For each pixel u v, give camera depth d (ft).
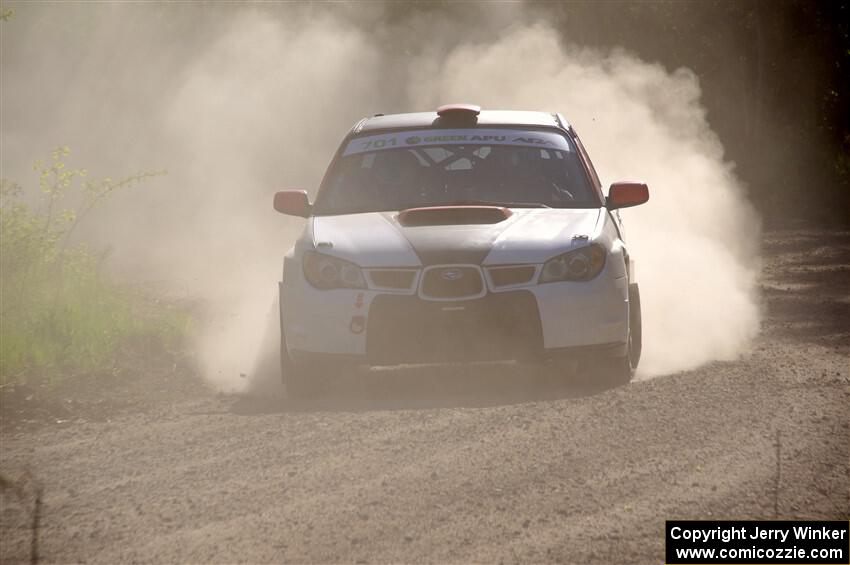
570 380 90.07
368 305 84.43
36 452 74.23
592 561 50.57
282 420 79.25
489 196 95.91
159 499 61.57
